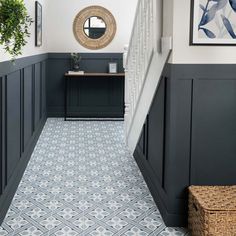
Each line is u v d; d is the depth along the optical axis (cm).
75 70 677
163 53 277
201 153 268
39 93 549
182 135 265
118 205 310
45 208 302
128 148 470
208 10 253
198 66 258
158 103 307
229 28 255
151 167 339
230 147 269
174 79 258
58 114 698
